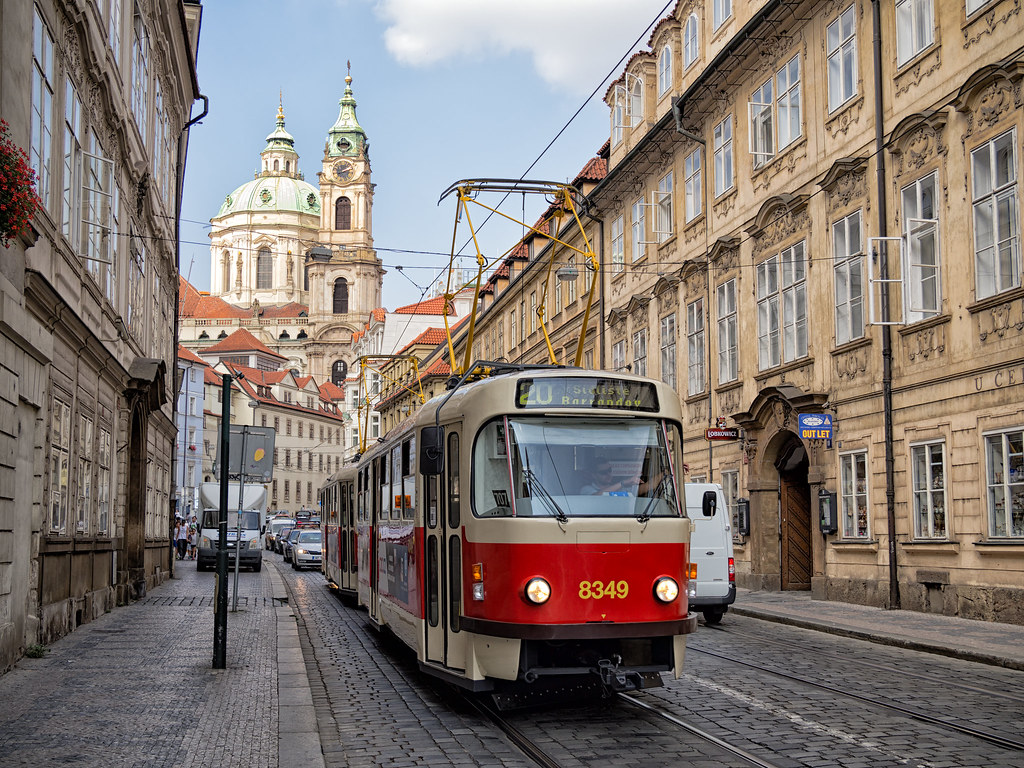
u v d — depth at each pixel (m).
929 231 19.02
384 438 15.93
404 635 12.93
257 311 152.88
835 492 21.89
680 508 10.10
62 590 16.42
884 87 20.56
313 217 163.88
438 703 10.90
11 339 12.40
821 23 23.02
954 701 10.44
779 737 8.81
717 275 28.48
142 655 13.98
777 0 23.61
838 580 21.62
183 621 18.91
